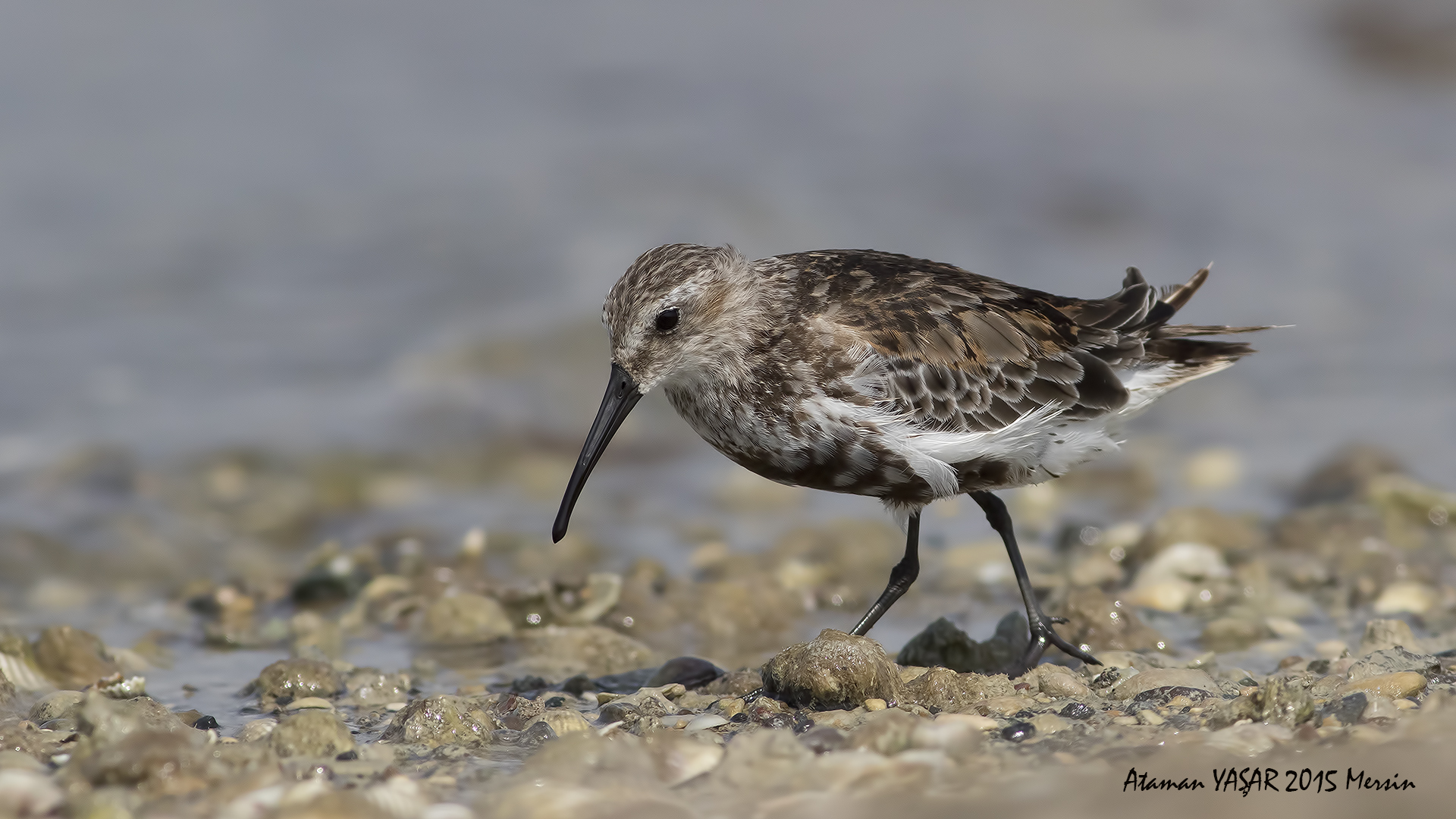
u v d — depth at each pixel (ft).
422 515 49.34
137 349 61.36
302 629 36.22
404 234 71.31
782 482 31.30
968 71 91.15
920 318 30.12
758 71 90.48
